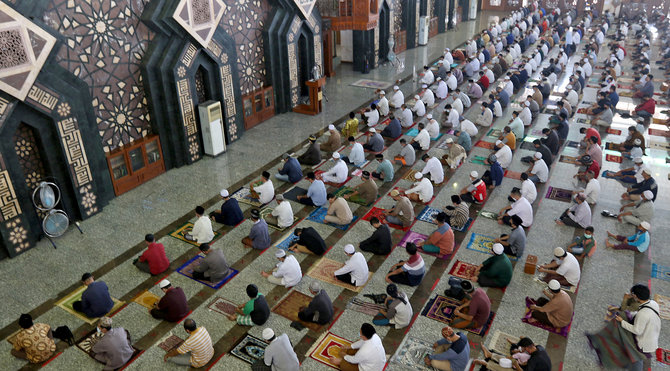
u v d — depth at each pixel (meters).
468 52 20.09
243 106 12.48
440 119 13.71
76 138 8.25
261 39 12.78
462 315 6.32
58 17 7.82
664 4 28.53
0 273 7.44
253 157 11.23
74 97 8.07
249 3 12.03
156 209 9.12
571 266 6.96
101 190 9.04
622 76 18.09
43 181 7.95
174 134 10.35
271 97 13.54
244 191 9.74
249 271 7.45
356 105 14.66
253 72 12.74
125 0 8.86
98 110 8.84
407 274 7.01
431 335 6.23
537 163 10.04
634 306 6.07
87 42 8.36
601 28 23.83
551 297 6.35
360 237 8.28
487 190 9.86
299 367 5.70
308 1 13.48
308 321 6.43
